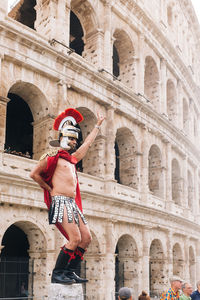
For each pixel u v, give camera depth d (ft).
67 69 95.76
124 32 125.59
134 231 112.68
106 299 96.94
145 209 114.21
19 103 123.13
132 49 129.49
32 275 85.15
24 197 79.25
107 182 103.45
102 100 105.50
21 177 77.56
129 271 112.98
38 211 83.20
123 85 119.14
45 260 83.87
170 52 153.17
